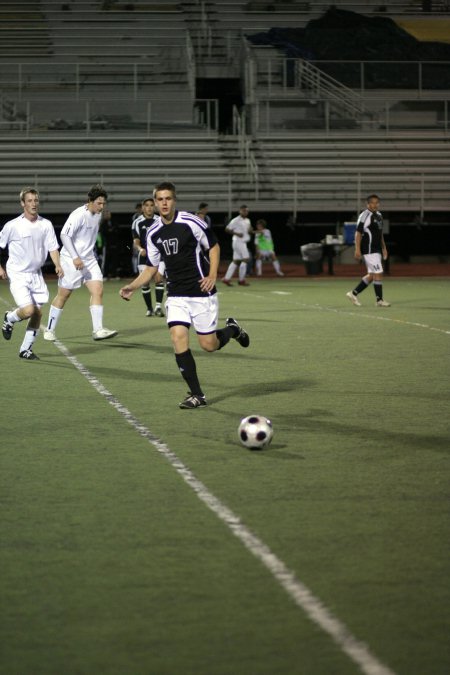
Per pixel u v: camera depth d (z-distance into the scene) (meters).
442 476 10.62
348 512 9.23
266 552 8.05
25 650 6.22
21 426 13.30
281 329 25.94
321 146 58.38
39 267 19.89
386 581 7.38
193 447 12.00
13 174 55.84
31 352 20.02
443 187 57.19
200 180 56.56
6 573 7.59
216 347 15.41
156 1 67.38
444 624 6.58
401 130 60.09
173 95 60.97
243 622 6.61
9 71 61.91
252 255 54.22
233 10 67.62
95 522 8.91
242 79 63.25
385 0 68.31
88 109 58.31
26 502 9.58
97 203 22.12
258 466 11.03
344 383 16.98
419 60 64.81
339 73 62.22
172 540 8.38
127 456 11.53
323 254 51.91
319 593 7.12
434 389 16.38
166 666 5.97
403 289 41.66
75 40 65.19
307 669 5.90
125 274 51.88
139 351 21.42
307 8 67.94
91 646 6.26
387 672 5.86
